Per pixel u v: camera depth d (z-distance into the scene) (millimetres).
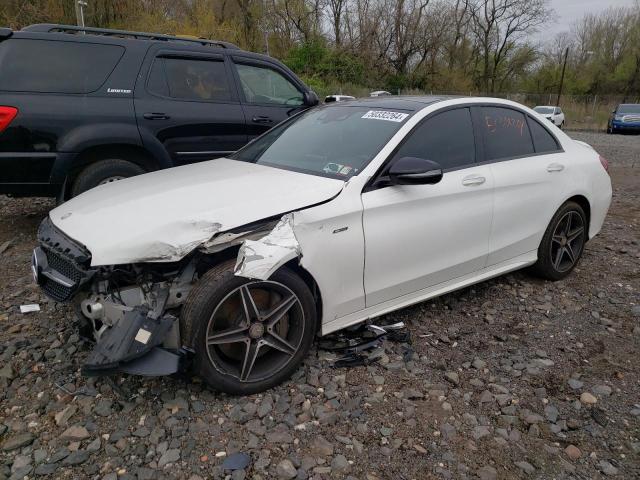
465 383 3041
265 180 3193
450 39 44406
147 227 2578
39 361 3111
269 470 2344
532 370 3182
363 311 3256
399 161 3135
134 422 2613
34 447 2457
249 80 6203
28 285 4203
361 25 39438
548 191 4180
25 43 4871
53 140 4902
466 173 3637
